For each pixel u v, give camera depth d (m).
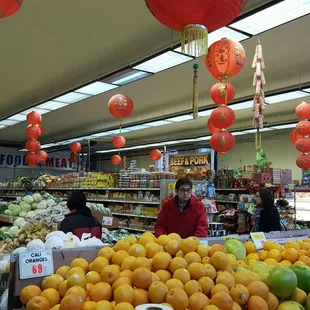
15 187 14.25
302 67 7.22
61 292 1.64
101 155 23.98
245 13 4.16
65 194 11.67
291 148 13.34
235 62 3.71
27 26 5.68
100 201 10.05
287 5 4.03
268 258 2.26
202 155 14.42
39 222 5.19
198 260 1.87
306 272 1.88
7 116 11.50
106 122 13.95
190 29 2.18
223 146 5.02
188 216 3.72
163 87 8.91
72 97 8.80
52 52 6.80
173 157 15.36
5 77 8.41
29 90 9.55
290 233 3.25
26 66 7.62
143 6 5.00
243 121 12.50
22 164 20.89
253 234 2.61
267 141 14.20
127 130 13.80
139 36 6.00
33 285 1.70
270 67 7.24
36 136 8.47
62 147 20.30
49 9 5.13
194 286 1.64
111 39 6.14
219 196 9.41
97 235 3.68
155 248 1.97
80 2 4.93
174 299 1.52
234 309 1.59
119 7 5.04
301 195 9.27
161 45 6.33
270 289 1.77
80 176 11.20
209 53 3.80
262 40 5.94
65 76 8.29
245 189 8.70
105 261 1.82
